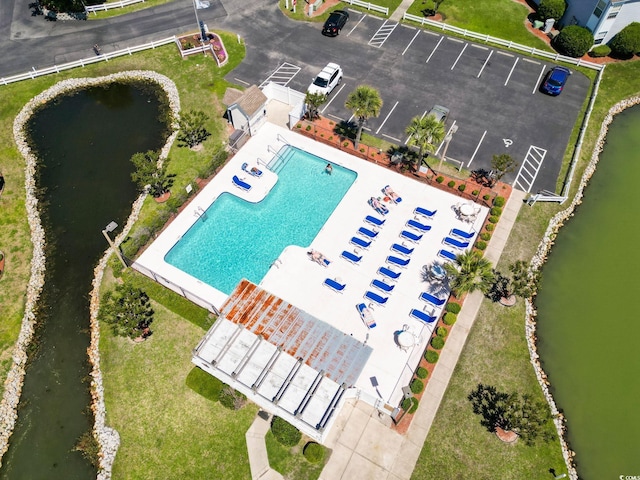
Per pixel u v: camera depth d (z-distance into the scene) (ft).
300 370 86.89
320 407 82.12
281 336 91.66
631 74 155.22
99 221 117.39
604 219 121.19
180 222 113.91
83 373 94.79
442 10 174.70
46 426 88.84
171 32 163.73
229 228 114.62
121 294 96.73
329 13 173.27
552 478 83.41
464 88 148.25
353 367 88.17
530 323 102.47
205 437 85.76
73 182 125.29
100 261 110.01
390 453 84.17
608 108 145.48
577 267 112.37
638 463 86.22
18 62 152.76
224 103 133.08
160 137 135.64
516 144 133.80
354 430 86.28
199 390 89.45
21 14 167.73
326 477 81.61
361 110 114.21
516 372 94.99
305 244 111.96
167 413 88.28
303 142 131.95
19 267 108.78
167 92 146.82
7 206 119.55
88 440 86.79
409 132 111.75
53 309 103.04
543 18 166.81
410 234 111.04
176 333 97.45
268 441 84.99
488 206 119.96
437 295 103.14
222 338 90.58
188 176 124.26
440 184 123.24
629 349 99.86
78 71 152.05
